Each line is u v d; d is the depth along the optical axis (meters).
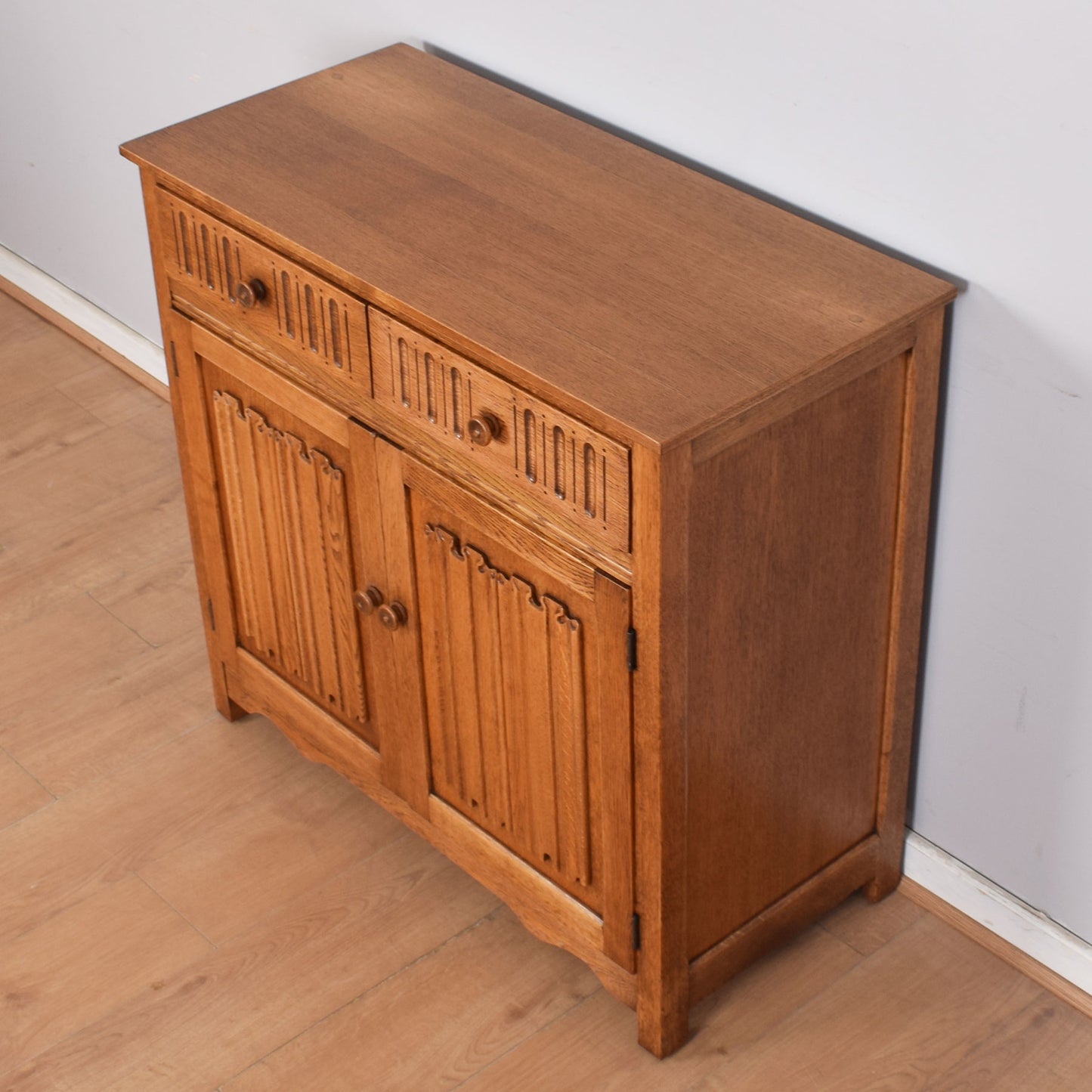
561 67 1.97
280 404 1.89
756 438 1.53
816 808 1.91
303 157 1.86
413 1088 1.87
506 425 1.58
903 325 1.58
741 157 1.81
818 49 1.66
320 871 2.14
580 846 1.80
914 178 1.65
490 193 1.79
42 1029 1.94
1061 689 1.80
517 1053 1.91
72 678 2.46
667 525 1.48
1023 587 1.78
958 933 2.04
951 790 2.00
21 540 2.72
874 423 1.66
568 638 1.65
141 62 2.66
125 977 2.01
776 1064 1.88
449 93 1.99
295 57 2.37
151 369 3.08
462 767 1.94
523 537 1.64
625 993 1.87
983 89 1.55
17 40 2.91
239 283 1.84
